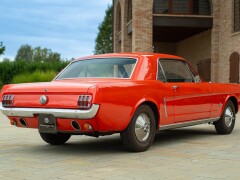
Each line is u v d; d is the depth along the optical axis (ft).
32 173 15.88
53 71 97.14
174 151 20.84
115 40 95.09
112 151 21.07
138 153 20.35
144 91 20.54
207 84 25.61
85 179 14.82
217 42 68.95
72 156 19.69
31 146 23.11
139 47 68.69
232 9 63.41
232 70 62.85
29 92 19.85
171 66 23.67
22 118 20.43
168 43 99.55
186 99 23.53
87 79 21.84
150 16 68.80
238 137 26.50
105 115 18.52
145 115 20.85
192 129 31.12
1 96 21.16
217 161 18.06
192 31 78.64
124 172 15.93
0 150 21.68
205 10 71.41
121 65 21.97
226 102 27.81
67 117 18.62
